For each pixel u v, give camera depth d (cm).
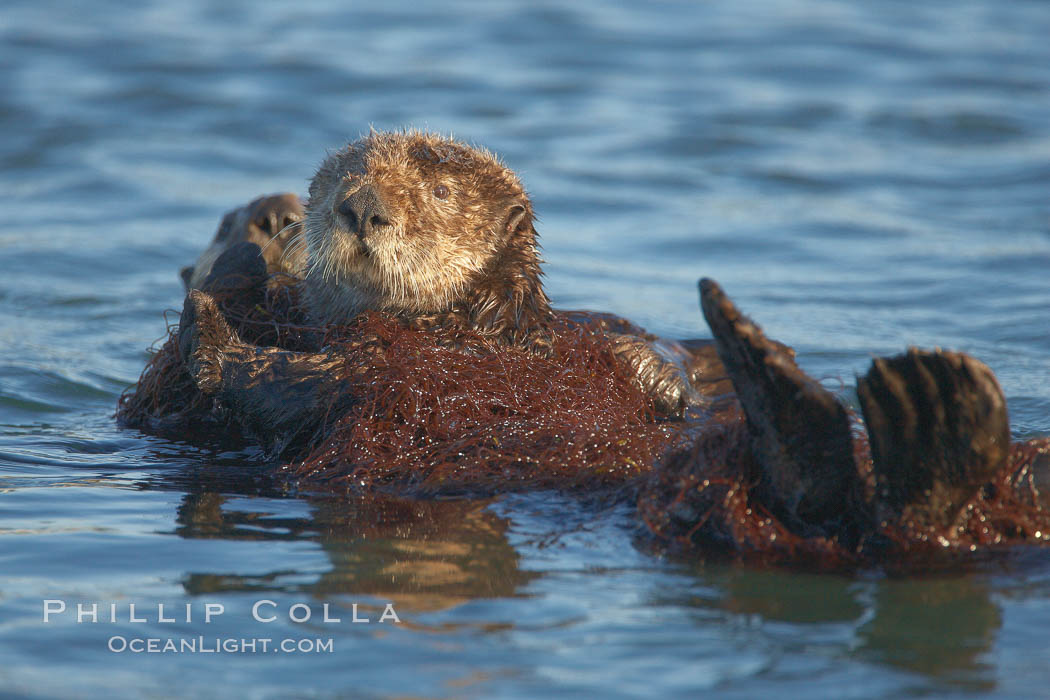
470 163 1927
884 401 1216
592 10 7769
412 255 1805
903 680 1010
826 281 3312
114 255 3606
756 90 5941
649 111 5547
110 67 6078
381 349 1758
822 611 1168
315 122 5253
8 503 1543
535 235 2008
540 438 1641
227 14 7575
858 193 4381
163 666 1046
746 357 1236
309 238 1908
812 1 8269
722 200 4309
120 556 1332
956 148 5034
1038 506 1338
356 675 1029
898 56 6662
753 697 982
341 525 1458
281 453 1780
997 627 1122
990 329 2766
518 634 1116
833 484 1292
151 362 2095
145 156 4797
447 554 1347
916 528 1290
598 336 1969
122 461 1805
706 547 1352
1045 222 3869
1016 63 6538
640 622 1143
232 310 1966
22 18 7194
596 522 1446
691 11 7781
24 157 4753
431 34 7031
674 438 1622
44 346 2678
